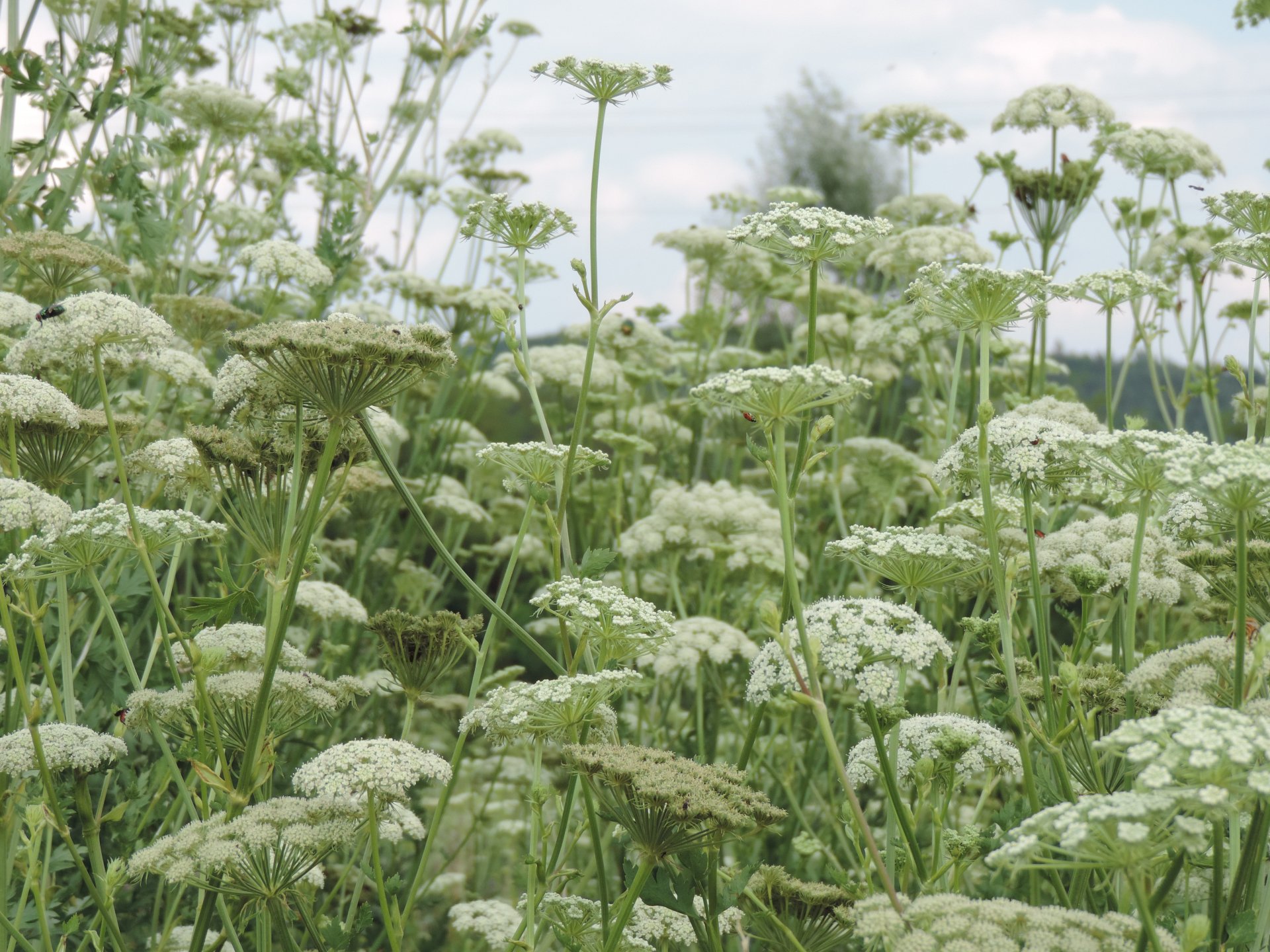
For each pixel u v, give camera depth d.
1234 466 2.57
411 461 9.08
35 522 3.54
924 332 7.29
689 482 9.41
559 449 4.16
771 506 8.28
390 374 3.31
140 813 4.66
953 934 2.50
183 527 3.76
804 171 33.81
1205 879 3.53
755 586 6.99
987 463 3.33
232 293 9.07
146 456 4.31
